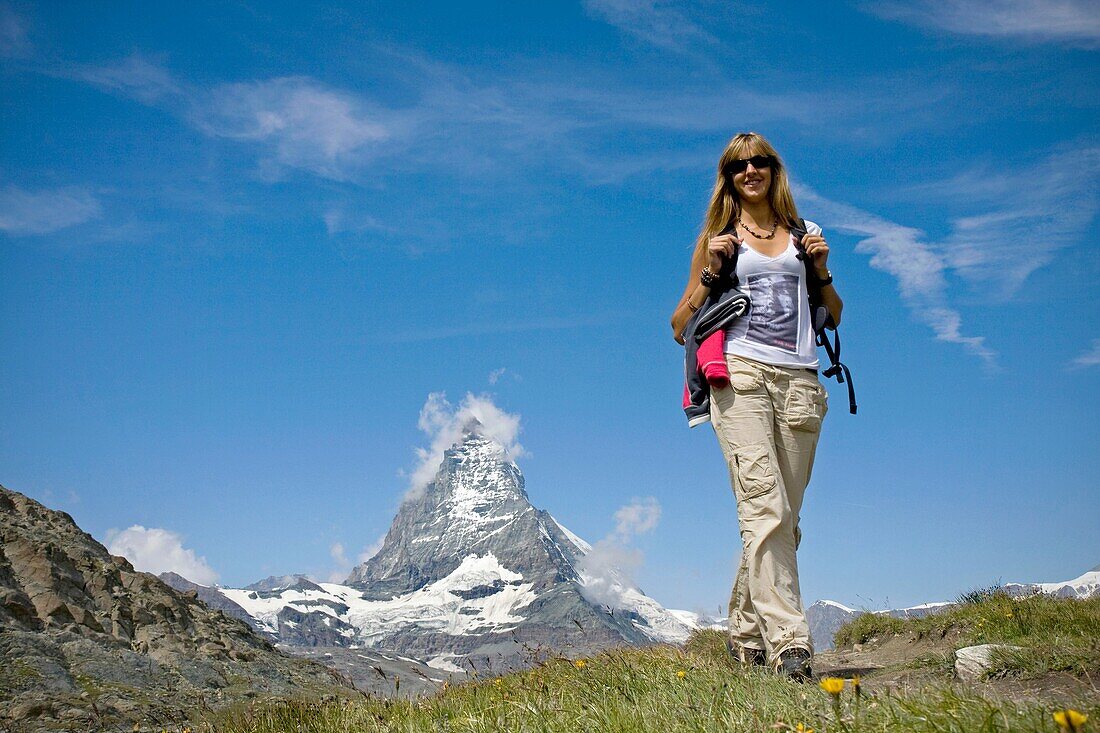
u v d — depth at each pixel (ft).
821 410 23.40
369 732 21.33
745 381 22.74
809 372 23.29
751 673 19.36
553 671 23.77
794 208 23.91
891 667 27.78
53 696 35.91
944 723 12.70
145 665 42.96
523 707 18.63
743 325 23.20
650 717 16.03
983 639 30.32
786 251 23.41
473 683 25.88
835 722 13.28
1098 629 27.22
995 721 12.30
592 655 25.89
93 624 46.06
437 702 23.45
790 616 21.47
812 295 24.14
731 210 24.03
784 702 15.57
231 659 47.80
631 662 23.94
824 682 13.21
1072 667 20.67
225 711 32.22
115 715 35.06
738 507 22.86
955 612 35.73
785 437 23.04
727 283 23.53
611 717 16.43
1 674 36.83
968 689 14.73
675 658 24.35
